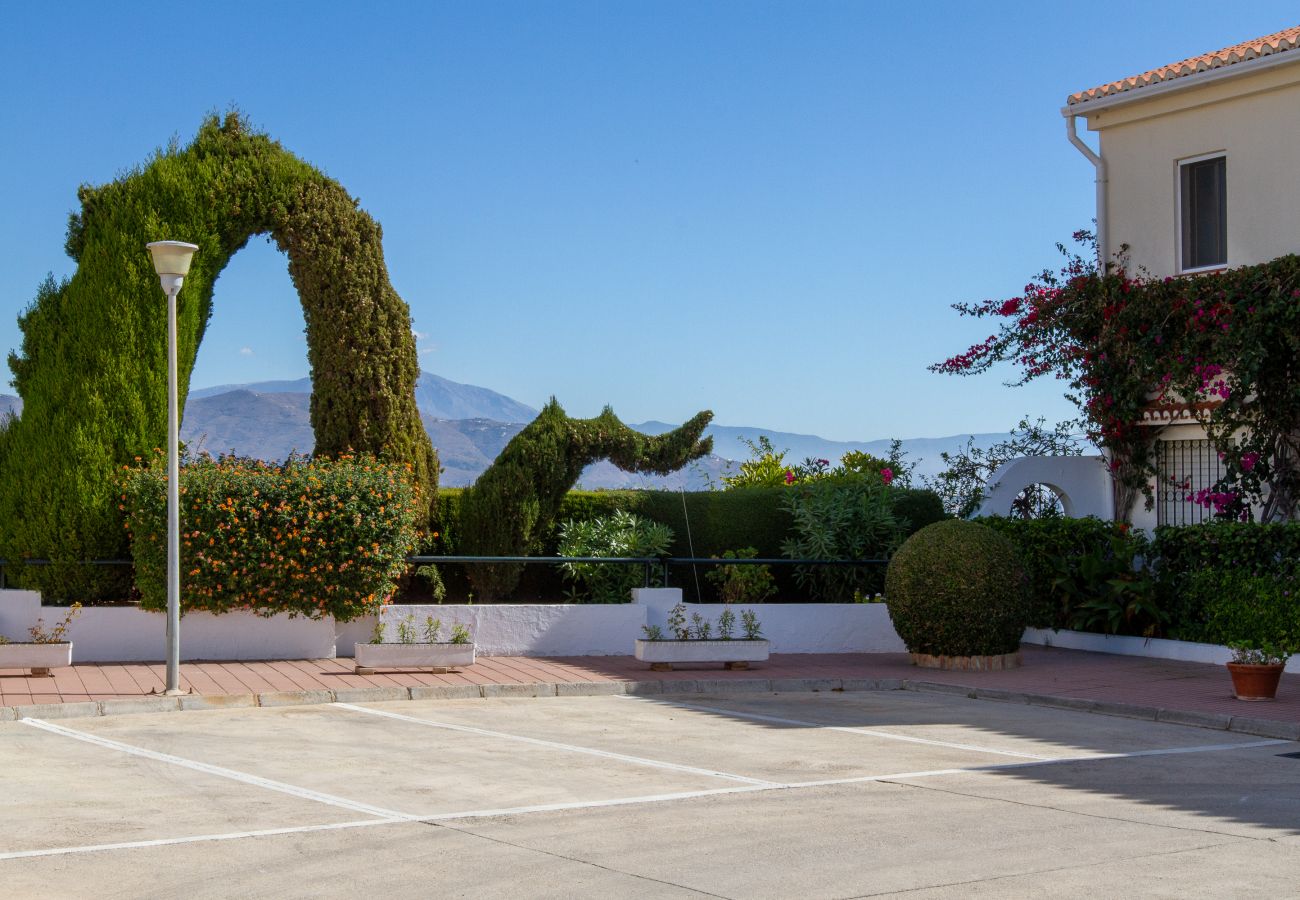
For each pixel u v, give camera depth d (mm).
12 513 16203
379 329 17734
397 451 17797
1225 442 17750
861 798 8836
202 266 17156
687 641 15828
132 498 15484
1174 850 7375
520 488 18156
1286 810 8523
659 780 9445
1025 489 21125
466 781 9375
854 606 17938
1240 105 18141
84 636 15453
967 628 15711
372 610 16047
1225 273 17797
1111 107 19531
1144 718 12961
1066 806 8594
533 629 16828
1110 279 19062
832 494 19719
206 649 15656
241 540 15414
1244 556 16453
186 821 8039
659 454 19031
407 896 6453
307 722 12156
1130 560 17766
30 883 6656
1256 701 13375
